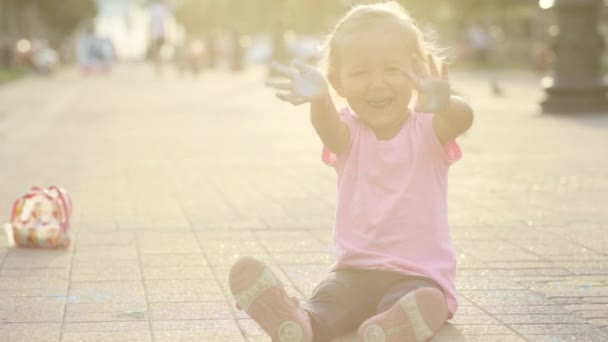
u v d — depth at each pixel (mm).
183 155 12719
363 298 4328
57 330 4617
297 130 16438
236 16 81625
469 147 13141
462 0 53000
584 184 9711
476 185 9719
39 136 15594
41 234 6559
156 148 13633
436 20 54000
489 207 8383
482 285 5574
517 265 6098
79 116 20125
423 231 4375
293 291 5426
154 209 8359
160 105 23688
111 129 16906
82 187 9742
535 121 17109
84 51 50344
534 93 26016
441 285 4332
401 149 4395
